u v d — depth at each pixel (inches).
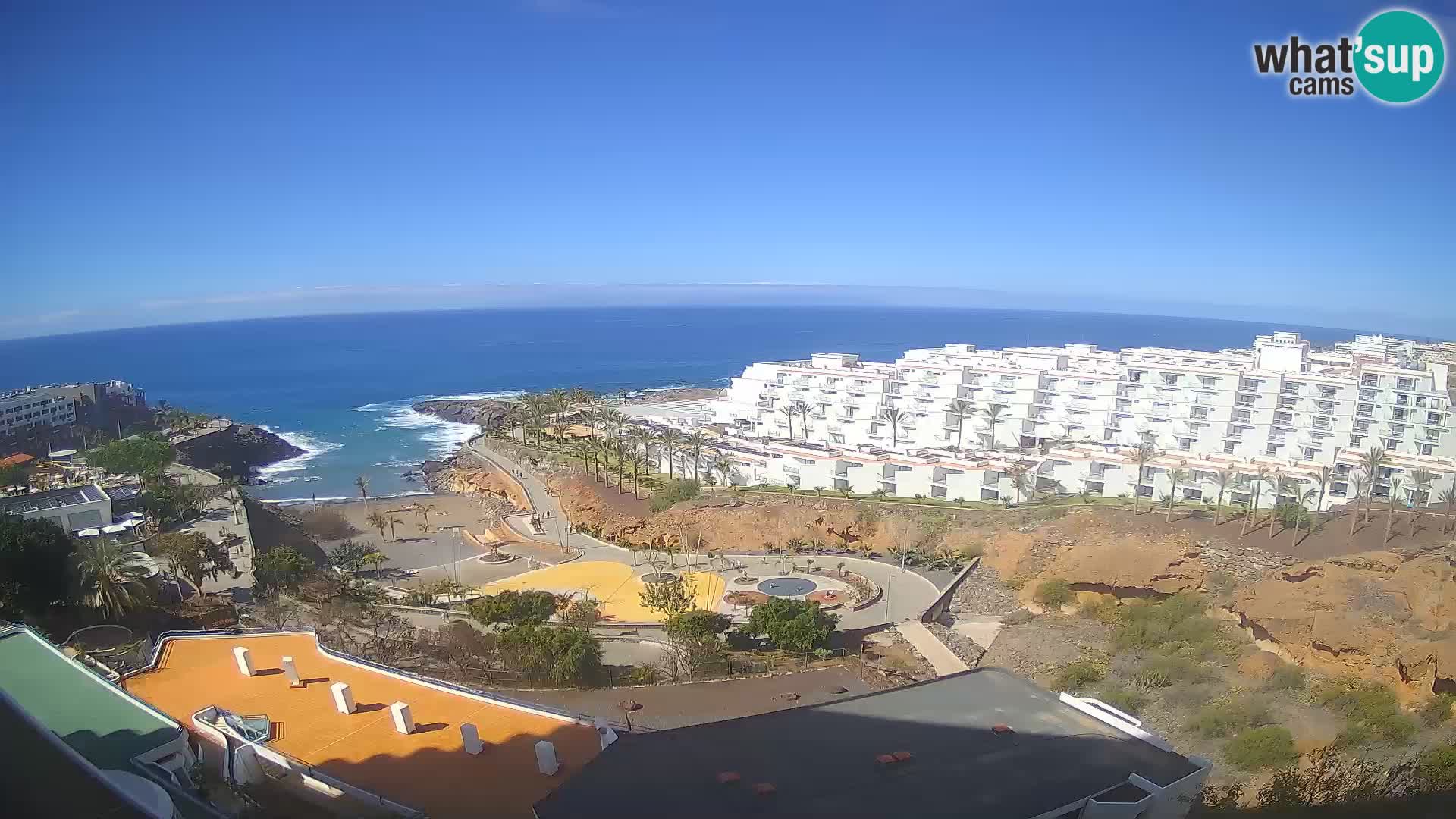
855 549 4576.8
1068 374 5880.9
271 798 1391.5
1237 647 3014.3
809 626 3004.4
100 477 5669.3
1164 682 2743.6
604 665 2881.4
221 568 3676.2
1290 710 2443.4
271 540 4877.0
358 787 1427.2
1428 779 1845.5
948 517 4544.8
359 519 5812.0
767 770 1229.7
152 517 4598.9
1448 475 4079.7
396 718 1615.4
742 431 7076.8
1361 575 3085.6
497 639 2824.8
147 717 1449.3
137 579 2851.9
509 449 7411.4
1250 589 3294.8
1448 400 4650.6
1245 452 5226.4
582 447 6466.5
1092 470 4739.2
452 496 6574.8
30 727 992.9
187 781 1325.0
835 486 5231.3
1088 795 1158.3
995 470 4800.7
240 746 1472.7
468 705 1734.7
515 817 1353.3
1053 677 2883.9
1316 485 4188.0
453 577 4328.3
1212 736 2285.9
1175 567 3641.7
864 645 3250.5
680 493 5246.1
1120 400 5659.5
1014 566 4072.3
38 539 2888.8
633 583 4114.2
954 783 1191.6
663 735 1357.0
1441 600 2829.7
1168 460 4616.1
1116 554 3772.1
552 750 1476.4
